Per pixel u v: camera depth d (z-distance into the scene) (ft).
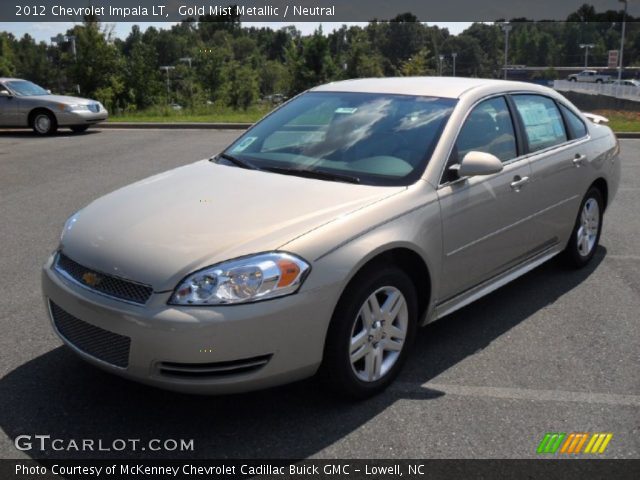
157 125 60.90
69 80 88.58
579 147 17.16
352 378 10.82
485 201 13.25
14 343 13.42
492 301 16.02
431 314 12.60
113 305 9.85
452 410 11.03
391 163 12.59
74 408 11.00
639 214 25.09
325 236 10.28
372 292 10.89
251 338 9.50
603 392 11.68
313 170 12.82
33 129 54.39
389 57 446.60
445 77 15.93
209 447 9.96
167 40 379.96
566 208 16.58
